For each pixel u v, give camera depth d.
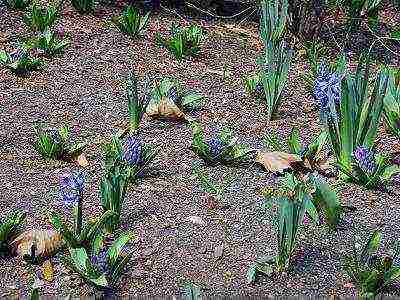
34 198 2.63
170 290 2.36
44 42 3.52
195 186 2.74
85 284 2.36
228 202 2.67
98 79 3.41
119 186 2.49
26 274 2.38
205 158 2.85
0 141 2.92
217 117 3.22
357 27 4.14
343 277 2.42
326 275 2.43
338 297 2.37
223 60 3.77
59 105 3.19
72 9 4.04
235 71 3.65
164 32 3.98
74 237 2.39
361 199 2.72
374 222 2.62
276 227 2.51
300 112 3.32
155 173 2.79
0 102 3.16
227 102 3.35
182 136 3.04
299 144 2.93
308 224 2.59
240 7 4.45
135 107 2.99
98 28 3.86
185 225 2.56
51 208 2.60
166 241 2.50
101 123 3.10
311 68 3.67
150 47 3.76
